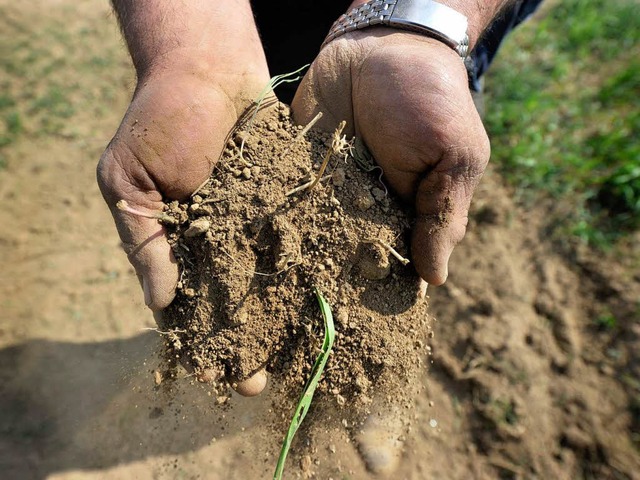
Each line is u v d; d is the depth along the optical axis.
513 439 0.40
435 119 0.22
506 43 0.67
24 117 0.58
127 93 0.61
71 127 0.58
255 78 0.26
